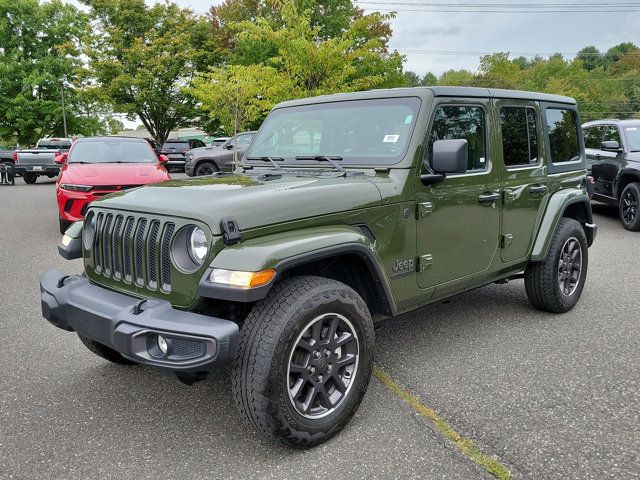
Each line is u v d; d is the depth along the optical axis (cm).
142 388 363
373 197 321
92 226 329
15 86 4306
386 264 331
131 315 268
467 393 348
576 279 503
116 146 984
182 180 355
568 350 416
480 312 510
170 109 3084
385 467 270
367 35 2661
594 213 1146
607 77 8712
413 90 361
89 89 3030
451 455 280
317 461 277
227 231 260
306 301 270
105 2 2939
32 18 4288
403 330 465
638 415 317
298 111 413
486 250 406
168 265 278
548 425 307
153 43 2966
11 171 2178
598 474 262
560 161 490
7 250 830
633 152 957
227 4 3272
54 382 373
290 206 286
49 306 311
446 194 363
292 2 1583
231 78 1769
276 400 263
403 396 344
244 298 248
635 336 444
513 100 429
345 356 298
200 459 281
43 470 272
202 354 252
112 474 269
